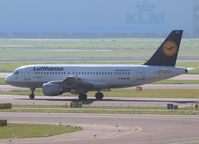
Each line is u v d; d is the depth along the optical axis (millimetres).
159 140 124500
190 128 144625
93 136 130625
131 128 144750
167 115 174625
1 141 123438
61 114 177250
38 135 131625
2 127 144875
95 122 157500
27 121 160000
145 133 135625
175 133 135625
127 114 177250
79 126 148250
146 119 164125
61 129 141625
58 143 120625
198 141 123062
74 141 123188
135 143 120438
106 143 120562
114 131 139125
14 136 130000
